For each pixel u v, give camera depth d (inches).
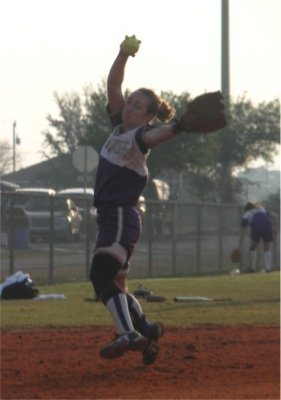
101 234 765.9
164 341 1275.8
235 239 3255.4
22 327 1430.9
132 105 765.9
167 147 5187.0
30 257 2364.7
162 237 2861.7
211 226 3125.0
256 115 6082.7
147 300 1878.7
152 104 766.5
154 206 2839.6
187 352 1178.6
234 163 6033.5
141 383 975.0
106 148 772.0
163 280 2593.5
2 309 1692.9
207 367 1073.5
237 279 2664.9
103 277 762.2
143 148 753.0
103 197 765.9
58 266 2471.7
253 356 1157.1
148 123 772.6
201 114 698.8
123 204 762.8
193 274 2984.7
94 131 5438.0
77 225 2556.6
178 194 4729.3
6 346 1221.7
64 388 944.9
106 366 1067.9
